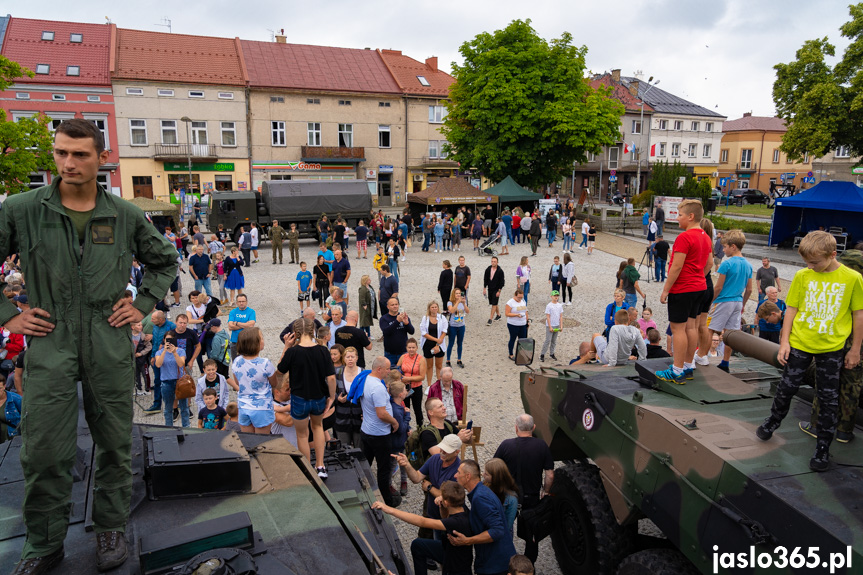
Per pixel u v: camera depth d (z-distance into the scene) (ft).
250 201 92.79
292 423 20.26
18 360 21.95
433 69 153.69
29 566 7.70
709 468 12.40
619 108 113.91
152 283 8.38
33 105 113.50
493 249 88.89
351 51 150.61
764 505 11.01
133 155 122.52
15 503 9.30
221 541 8.65
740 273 19.89
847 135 85.66
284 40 146.61
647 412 14.60
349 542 9.50
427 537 18.70
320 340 26.02
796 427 13.48
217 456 10.60
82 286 7.65
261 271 73.56
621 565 14.44
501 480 17.11
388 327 33.12
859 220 78.89
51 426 7.50
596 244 96.58
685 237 15.34
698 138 182.80
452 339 38.65
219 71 129.29
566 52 110.22
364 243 83.97
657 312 52.44
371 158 144.56
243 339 19.53
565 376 19.83
